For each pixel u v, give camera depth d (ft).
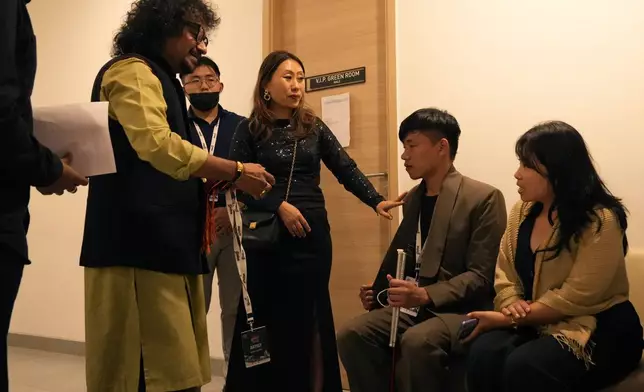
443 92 8.57
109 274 4.37
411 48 8.88
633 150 7.25
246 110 10.70
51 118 3.93
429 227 6.86
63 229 12.89
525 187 5.67
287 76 6.81
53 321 12.91
